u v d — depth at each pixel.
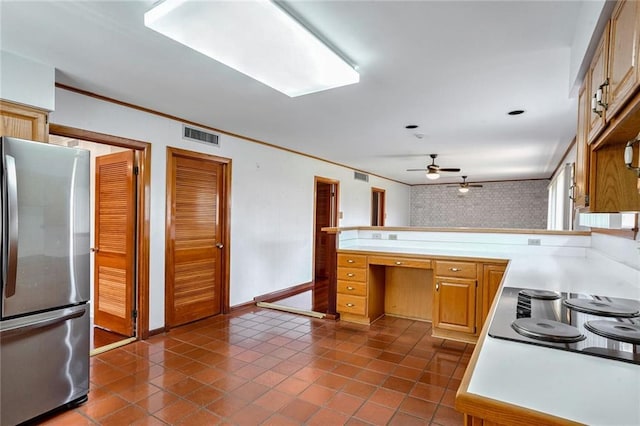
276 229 5.39
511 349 1.07
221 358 3.08
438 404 2.35
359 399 2.41
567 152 5.61
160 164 3.67
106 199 3.78
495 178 9.32
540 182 9.42
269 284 5.25
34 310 2.14
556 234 3.68
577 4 1.74
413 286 4.23
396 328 3.90
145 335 3.54
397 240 4.54
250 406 2.32
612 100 1.32
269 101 3.27
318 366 2.93
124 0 1.73
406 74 2.62
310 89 2.77
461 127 4.20
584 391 0.80
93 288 4.02
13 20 1.92
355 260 4.06
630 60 1.12
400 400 2.40
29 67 2.38
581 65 1.83
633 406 0.73
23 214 2.07
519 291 1.84
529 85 2.83
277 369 2.87
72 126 2.94
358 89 2.95
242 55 2.19
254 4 1.68
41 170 2.16
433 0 1.72
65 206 2.29
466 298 3.46
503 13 1.83
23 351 2.09
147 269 3.56
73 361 2.33
